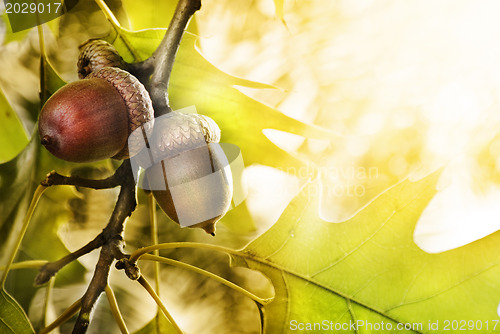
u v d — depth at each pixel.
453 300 0.26
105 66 0.25
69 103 0.24
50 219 0.28
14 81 0.28
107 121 0.24
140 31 0.27
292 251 0.26
